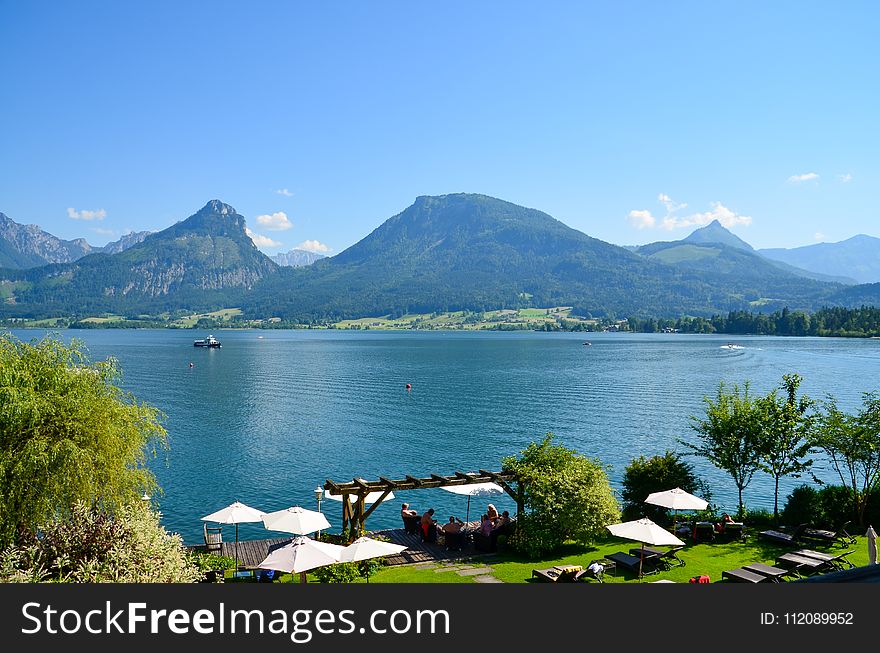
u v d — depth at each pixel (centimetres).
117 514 1938
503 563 2433
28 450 2138
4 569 1548
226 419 7181
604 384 10844
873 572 805
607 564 2277
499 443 5875
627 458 5281
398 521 3709
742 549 2522
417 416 7419
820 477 4675
